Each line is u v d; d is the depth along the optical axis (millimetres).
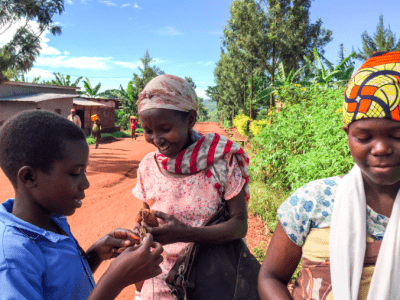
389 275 807
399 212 818
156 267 1065
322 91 7199
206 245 1404
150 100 1317
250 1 16094
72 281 977
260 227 4426
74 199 976
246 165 1515
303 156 4598
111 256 1341
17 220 889
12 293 758
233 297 1358
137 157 12742
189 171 1435
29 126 884
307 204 935
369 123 760
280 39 16047
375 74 761
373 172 794
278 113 7527
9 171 917
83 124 25125
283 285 1041
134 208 5973
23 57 11367
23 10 10633
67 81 31312
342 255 854
